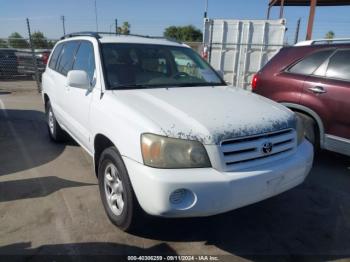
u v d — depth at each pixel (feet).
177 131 7.89
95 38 12.47
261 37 33.19
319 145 14.76
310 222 10.59
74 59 13.92
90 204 11.18
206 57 33.50
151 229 9.83
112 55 11.66
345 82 13.55
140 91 10.62
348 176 14.19
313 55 14.93
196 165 7.84
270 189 8.59
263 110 9.61
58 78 15.34
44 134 19.75
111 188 9.83
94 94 10.87
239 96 11.08
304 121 14.80
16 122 22.81
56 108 15.71
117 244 9.10
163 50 13.07
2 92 36.58
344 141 13.60
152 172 7.71
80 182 12.94
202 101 9.91
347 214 11.10
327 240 9.63
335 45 14.35
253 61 33.73
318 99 14.21
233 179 7.82
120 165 8.84
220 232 9.89
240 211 11.14
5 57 45.44
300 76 15.05
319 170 14.78
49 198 11.57
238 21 32.81
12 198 11.53
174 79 12.43
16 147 17.22
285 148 9.17
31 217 10.32
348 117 13.28
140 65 11.90
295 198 12.16
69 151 16.63
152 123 8.13
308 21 35.78
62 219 10.24
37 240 9.18
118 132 8.93
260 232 9.96
